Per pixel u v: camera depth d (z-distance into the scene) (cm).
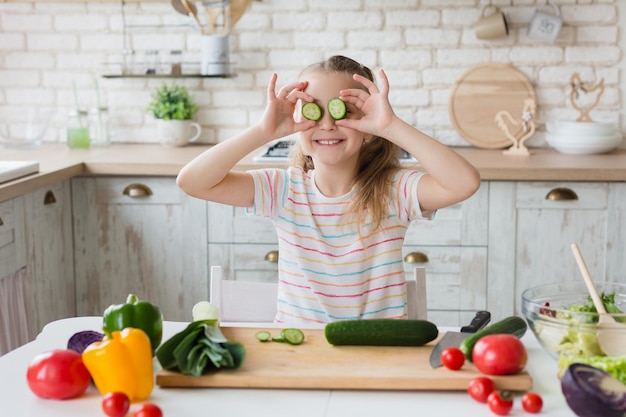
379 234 182
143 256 315
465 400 122
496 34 343
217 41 350
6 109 375
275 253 309
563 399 122
